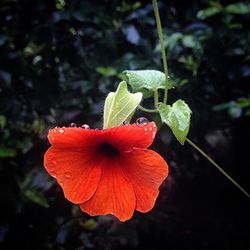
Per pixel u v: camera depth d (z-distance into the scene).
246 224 0.28
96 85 0.25
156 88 0.11
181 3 0.26
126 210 0.09
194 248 0.27
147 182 0.09
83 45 0.25
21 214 0.23
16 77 0.24
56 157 0.09
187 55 0.24
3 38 0.23
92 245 0.24
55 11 0.24
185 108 0.11
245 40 0.24
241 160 0.30
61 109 0.25
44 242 0.24
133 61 0.23
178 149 0.27
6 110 0.23
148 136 0.08
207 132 0.28
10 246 0.24
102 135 0.09
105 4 0.25
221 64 0.24
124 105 0.10
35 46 0.25
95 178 0.09
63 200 0.24
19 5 0.24
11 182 0.23
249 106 0.24
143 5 0.26
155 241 0.28
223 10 0.23
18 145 0.23
